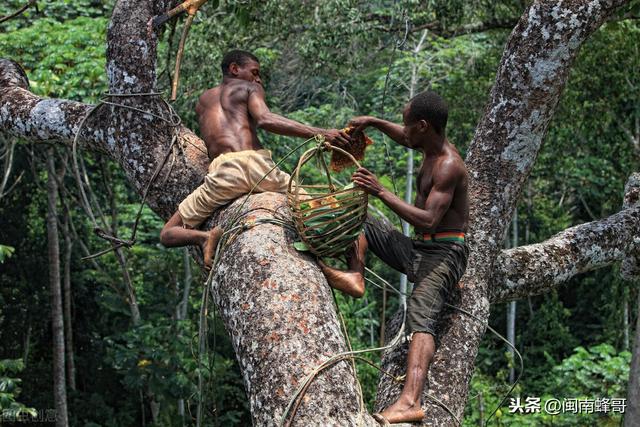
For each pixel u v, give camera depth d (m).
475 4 11.12
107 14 12.85
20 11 5.99
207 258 4.27
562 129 15.12
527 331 17.83
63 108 5.52
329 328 3.71
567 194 18.80
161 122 5.14
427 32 14.98
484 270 4.71
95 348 18.42
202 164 5.00
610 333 16.84
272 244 4.03
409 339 4.11
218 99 4.77
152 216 18.08
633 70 14.02
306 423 3.37
